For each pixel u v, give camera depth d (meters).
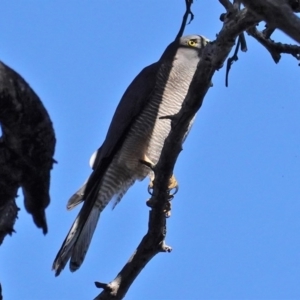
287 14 7.89
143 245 11.24
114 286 11.09
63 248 15.14
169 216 13.29
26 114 7.96
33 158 8.12
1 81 7.82
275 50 11.65
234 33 9.95
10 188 8.22
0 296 9.03
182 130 10.76
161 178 11.08
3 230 8.52
